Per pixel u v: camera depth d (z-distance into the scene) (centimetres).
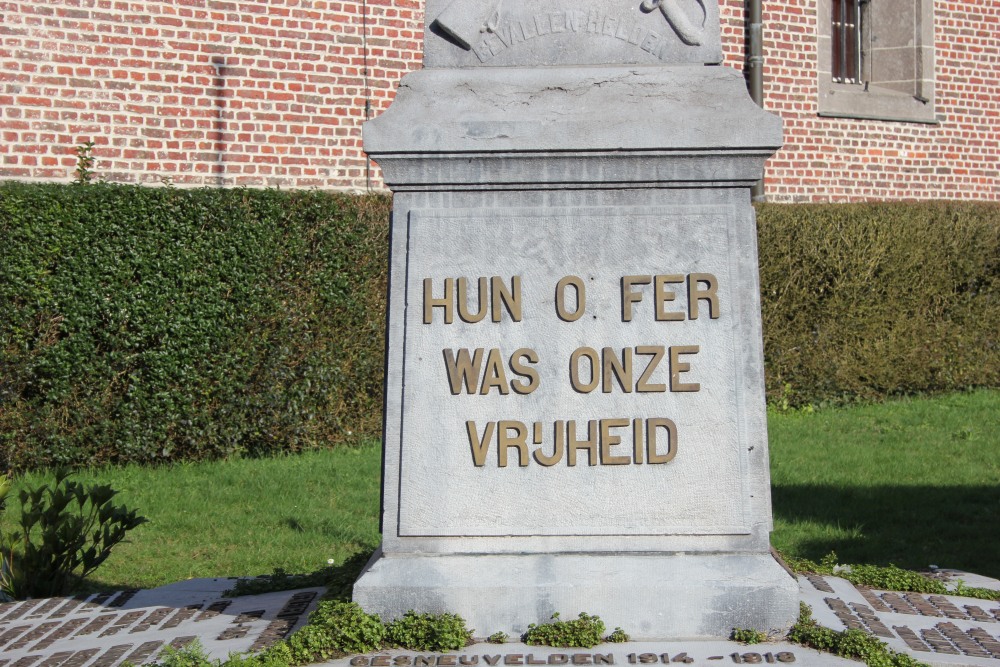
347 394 998
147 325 914
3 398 883
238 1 1041
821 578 510
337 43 1078
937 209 1198
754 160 429
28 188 886
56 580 577
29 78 974
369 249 992
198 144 1030
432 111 434
